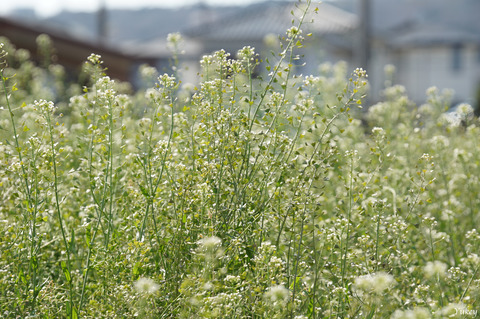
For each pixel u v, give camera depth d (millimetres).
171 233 3791
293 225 3803
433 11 71938
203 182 3922
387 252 3873
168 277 3689
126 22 98250
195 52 32688
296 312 3580
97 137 4238
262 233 3939
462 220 5441
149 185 4133
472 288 3717
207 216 3852
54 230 4402
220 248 3527
